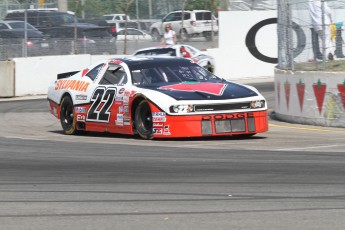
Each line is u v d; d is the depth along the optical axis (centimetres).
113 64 3056
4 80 5525
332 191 1725
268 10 6900
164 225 1410
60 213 1542
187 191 1767
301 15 3459
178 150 2525
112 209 1573
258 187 1800
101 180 1956
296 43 3525
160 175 2011
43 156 2442
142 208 1577
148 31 6981
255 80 6644
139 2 7088
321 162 2186
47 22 6838
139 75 2947
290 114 3559
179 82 2928
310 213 1491
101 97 3019
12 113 4275
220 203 1614
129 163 2241
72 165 2234
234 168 2103
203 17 7038
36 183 1931
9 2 7762
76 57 5962
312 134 3031
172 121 2730
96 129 3055
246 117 2791
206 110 2730
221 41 6788
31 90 5672
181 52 5341
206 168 2112
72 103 3161
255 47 6862
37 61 5706
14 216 1520
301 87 3447
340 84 3238
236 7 7256
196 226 1396
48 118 3997
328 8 3388
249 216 1474
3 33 6675
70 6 7194
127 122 2892
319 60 3369
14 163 2294
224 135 2928
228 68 6794
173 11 7156
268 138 2891
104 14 7106
